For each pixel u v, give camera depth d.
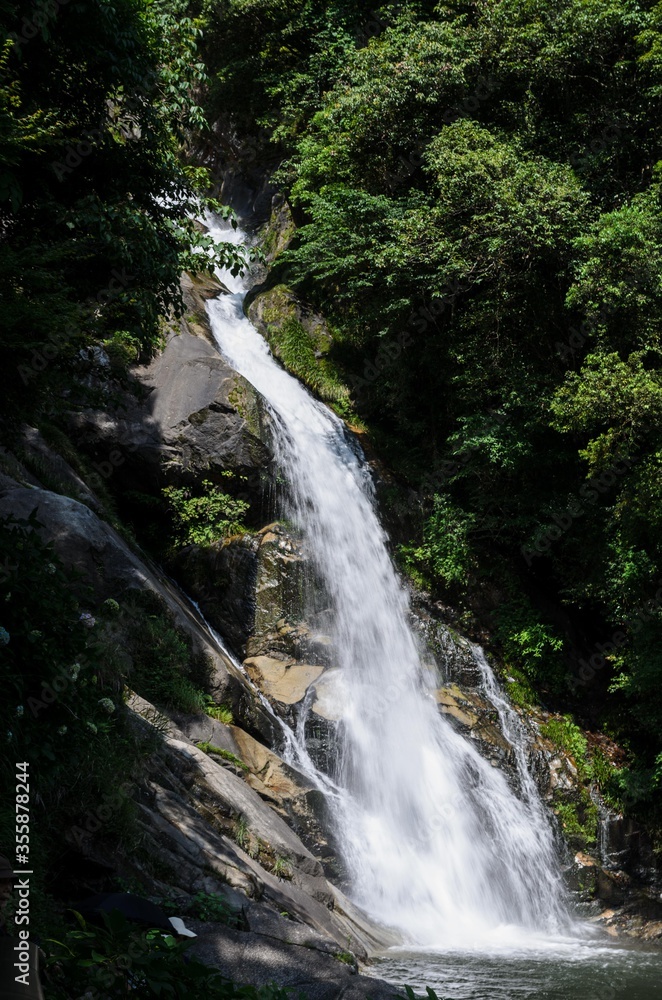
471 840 14.64
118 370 11.12
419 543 19.67
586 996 9.66
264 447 17.62
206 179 12.81
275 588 16.53
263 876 9.48
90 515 12.88
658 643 16.12
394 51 21.73
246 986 4.14
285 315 22.61
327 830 12.74
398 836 14.11
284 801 12.48
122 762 8.64
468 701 16.80
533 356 19.73
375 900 12.85
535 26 20.42
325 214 21.02
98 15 10.13
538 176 18.44
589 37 20.03
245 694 13.77
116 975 4.00
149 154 11.75
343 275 21.42
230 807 10.37
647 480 15.52
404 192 21.67
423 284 19.80
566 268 18.34
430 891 13.58
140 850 8.03
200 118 12.55
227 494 17.41
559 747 16.89
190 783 10.23
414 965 10.73
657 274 16.25
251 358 21.44
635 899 14.84
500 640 18.73
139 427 17.44
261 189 28.86
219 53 27.11
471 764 15.62
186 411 17.61
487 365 19.72
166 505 17.33
